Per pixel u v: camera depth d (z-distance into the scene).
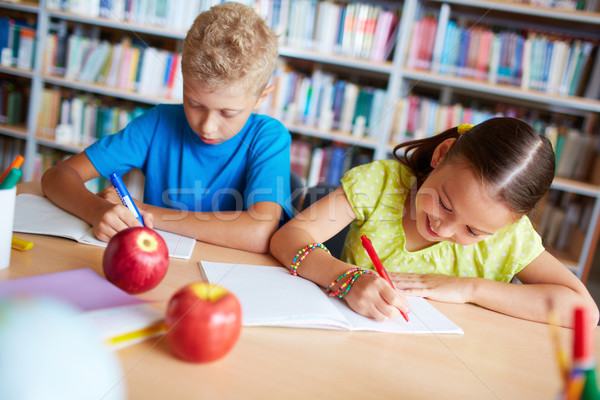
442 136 1.02
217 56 0.90
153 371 0.46
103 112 2.68
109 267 0.61
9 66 2.73
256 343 0.56
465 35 2.28
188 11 2.47
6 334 0.29
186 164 1.21
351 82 2.67
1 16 2.94
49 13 2.64
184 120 1.23
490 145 0.76
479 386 0.55
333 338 0.60
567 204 2.32
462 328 0.72
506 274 1.00
